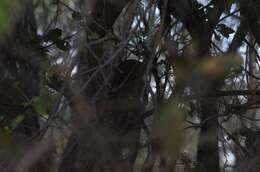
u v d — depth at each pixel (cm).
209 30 568
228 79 608
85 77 507
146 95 546
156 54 543
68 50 518
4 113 568
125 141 524
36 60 540
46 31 602
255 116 680
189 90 488
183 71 476
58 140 494
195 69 469
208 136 553
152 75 562
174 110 379
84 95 501
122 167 512
